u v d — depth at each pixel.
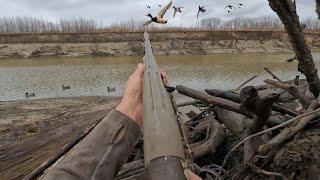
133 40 84.44
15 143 12.07
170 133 1.56
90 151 1.60
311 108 4.81
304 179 4.47
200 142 7.59
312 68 5.31
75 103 24.47
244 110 4.67
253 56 69.50
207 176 5.41
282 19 4.96
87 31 89.50
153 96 1.89
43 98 29.36
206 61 59.81
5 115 19.97
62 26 95.94
